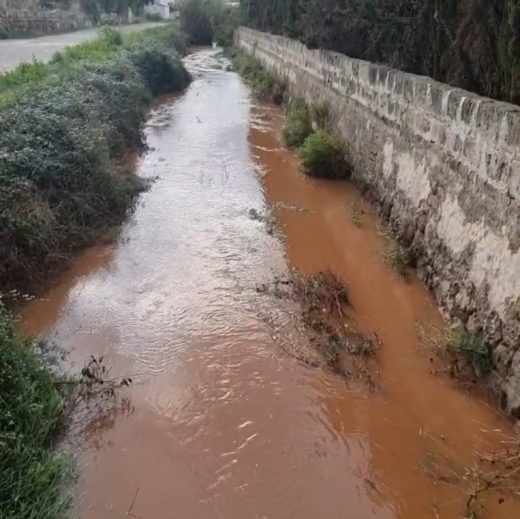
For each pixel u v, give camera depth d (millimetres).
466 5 6965
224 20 35656
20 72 13117
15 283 6902
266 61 21125
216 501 4289
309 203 9945
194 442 4832
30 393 4742
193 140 13836
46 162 8234
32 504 3895
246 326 6375
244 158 12422
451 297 6176
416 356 5820
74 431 4898
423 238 7211
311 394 5387
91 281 7301
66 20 36125
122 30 35125
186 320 6484
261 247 8242
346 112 11242
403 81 8086
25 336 5879
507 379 4945
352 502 4305
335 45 12570
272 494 4359
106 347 6008
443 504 4258
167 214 9352
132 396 5312
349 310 6676
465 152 6105
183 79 20844
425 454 4707
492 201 5500
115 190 9266
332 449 4785
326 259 7914
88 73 14086
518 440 4680
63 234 7898
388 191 8789
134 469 4555
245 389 5438
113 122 12414
